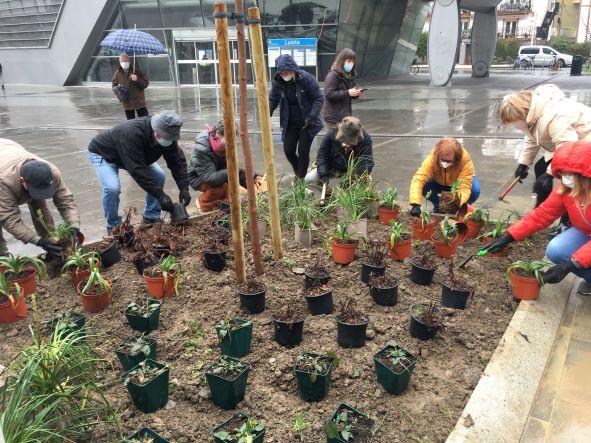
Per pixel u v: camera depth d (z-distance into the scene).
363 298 3.78
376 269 3.88
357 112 15.87
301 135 6.79
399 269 4.25
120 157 5.02
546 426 2.73
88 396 2.54
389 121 13.88
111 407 2.57
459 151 4.88
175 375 2.94
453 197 5.00
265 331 3.35
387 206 5.30
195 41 27.94
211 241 4.35
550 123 4.00
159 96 22.92
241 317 3.53
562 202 3.69
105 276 4.03
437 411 2.66
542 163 5.23
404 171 8.37
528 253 4.56
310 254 4.57
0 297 3.58
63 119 16.19
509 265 4.32
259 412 2.66
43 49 30.91
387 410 2.65
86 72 31.09
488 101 17.64
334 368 2.93
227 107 3.32
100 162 5.33
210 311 3.62
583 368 3.21
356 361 3.02
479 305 3.70
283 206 5.21
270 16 25.27
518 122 4.21
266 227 5.12
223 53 3.21
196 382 2.87
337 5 24.19
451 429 2.54
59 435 2.20
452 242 4.36
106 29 29.38
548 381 3.09
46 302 3.83
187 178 5.33
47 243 4.07
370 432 2.33
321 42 25.41
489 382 2.83
